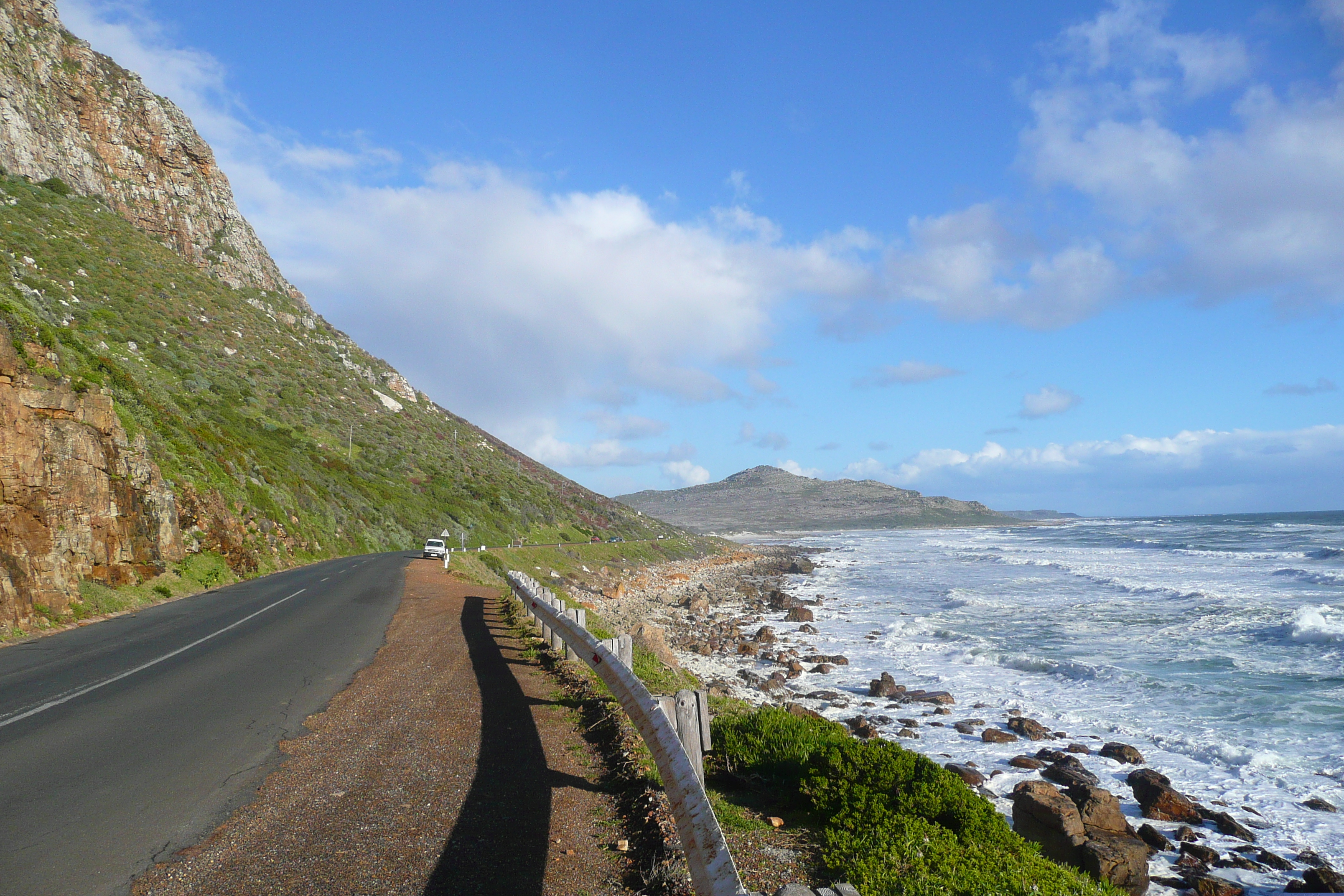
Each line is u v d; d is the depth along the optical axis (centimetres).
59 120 9231
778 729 715
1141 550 7400
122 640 1359
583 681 982
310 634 1437
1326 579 4009
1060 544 9400
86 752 666
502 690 941
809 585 5681
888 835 477
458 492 7656
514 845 464
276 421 6544
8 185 7712
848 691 1997
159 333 6662
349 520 5244
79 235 7762
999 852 471
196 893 396
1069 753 1383
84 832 480
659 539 11000
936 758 1355
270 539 3478
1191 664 2131
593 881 421
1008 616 3247
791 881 428
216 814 514
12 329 1800
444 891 400
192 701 872
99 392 2147
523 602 1806
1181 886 856
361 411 8650
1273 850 972
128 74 10600
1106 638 2617
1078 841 704
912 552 9531
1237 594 3519
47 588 1580
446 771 614
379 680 1002
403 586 2520
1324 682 1864
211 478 3100
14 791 561
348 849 454
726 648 2883
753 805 582
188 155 11112
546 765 636
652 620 3875
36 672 1053
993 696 1866
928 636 2852
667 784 433
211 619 1655
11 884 403
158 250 8950
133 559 2077
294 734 729
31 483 1623
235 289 10325
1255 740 1430
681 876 407
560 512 9638
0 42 8725
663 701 540
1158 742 1441
